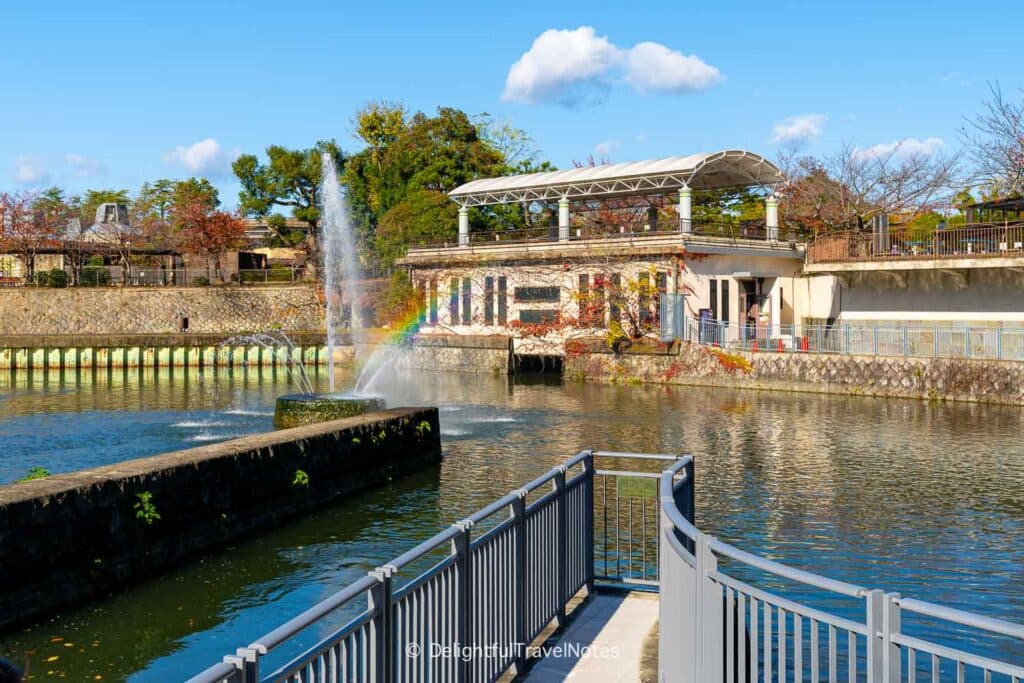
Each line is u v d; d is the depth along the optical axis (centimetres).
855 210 4522
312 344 4322
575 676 612
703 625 442
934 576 1042
